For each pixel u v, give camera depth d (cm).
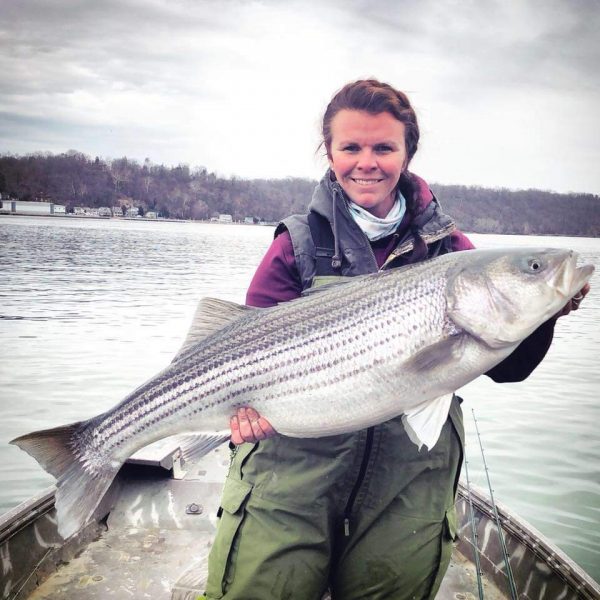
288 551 102
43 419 377
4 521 135
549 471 303
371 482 105
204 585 123
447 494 106
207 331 118
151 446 210
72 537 152
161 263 1647
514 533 145
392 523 104
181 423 116
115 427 118
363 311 106
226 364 113
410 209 113
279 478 105
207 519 167
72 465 116
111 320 753
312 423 106
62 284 1120
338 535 109
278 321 111
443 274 106
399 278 107
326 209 112
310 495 103
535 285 104
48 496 148
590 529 247
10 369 498
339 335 106
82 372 493
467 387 474
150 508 171
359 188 110
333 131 111
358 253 111
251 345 111
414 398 104
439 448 106
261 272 117
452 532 108
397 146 109
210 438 115
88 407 404
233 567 105
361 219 112
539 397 445
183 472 190
